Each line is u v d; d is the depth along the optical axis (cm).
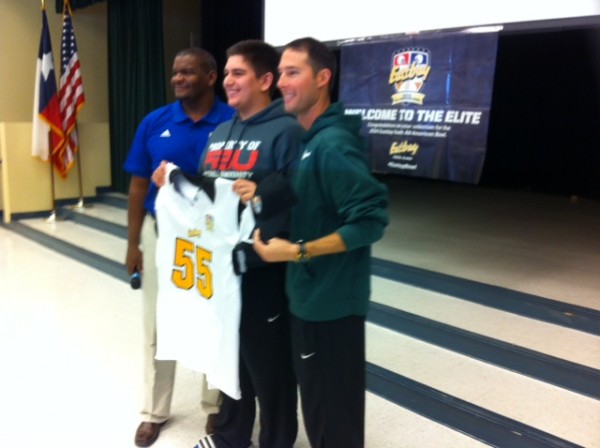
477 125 319
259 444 205
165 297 190
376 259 405
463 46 319
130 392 268
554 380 259
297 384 202
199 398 265
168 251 186
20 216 639
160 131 215
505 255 432
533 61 771
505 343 277
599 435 219
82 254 496
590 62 724
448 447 225
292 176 171
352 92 384
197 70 204
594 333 293
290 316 178
